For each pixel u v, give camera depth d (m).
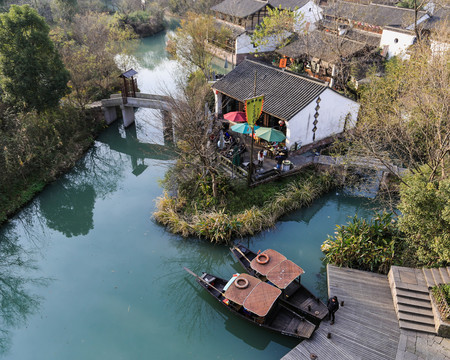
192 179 24.92
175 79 43.78
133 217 24.75
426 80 21.83
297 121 25.48
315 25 45.69
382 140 25.14
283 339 16.05
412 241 16.84
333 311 15.35
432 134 21.28
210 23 44.66
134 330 17.02
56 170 28.69
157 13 72.88
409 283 16.34
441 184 14.77
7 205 25.08
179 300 18.62
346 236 19.08
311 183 24.62
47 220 26.00
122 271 20.41
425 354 13.99
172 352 15.95
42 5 59.75
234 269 20.55
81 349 16.16
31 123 28.67
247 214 22.00
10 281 20.47
